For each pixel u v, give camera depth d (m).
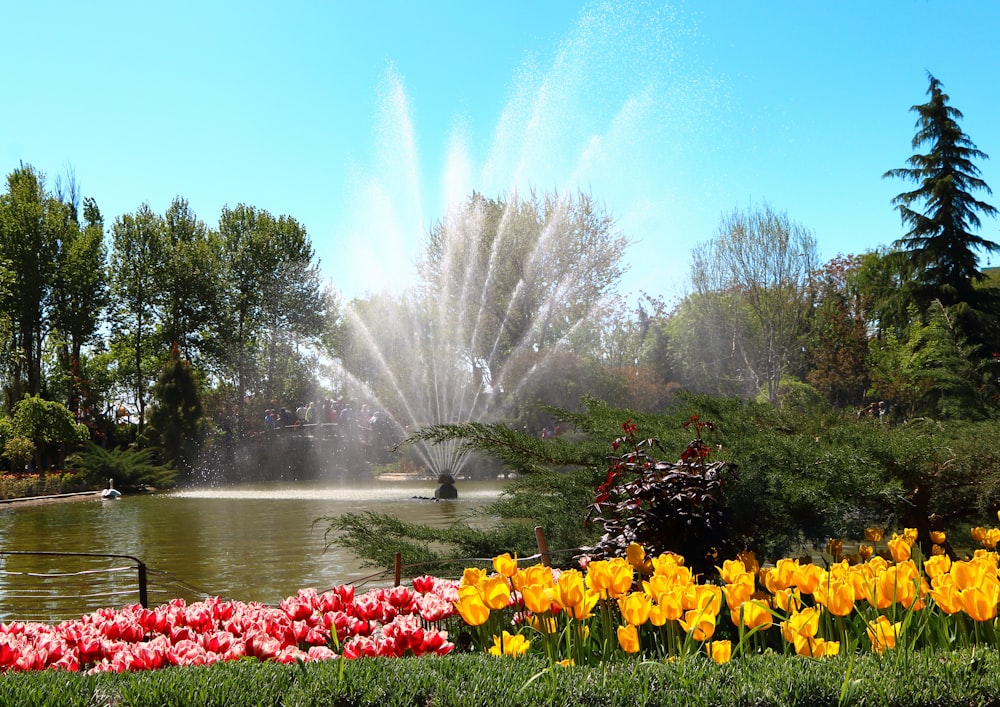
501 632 3.21
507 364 32.59
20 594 8.41
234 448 33.31
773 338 40.00
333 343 43.44
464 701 2.39
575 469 6.58
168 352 42.22
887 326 31.31
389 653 3.22
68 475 26.66
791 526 5.80
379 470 32.91
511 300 34.25
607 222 35.97
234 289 44.66
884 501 5.71
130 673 2.68
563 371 32.31
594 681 2.50
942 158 30.33
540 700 2.39
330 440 33.78
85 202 44.31
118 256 42.34
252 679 2.57
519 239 35.41
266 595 8.15
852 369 33.03
